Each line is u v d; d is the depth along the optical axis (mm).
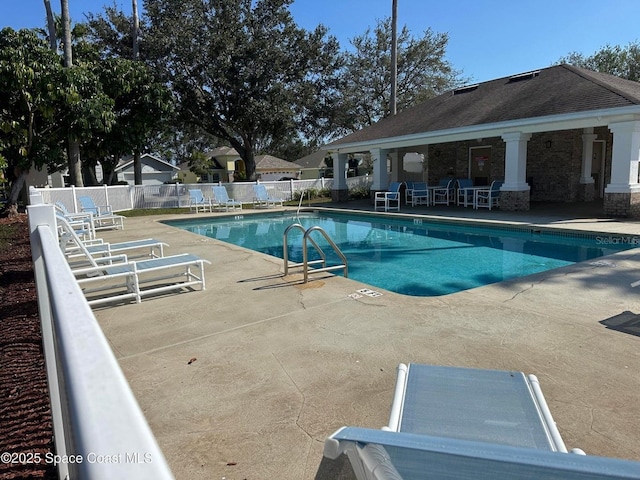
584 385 2930
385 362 3365
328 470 1167
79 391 580
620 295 4906
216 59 21422
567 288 5230
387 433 1126
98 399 561
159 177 37969
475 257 8656
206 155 47781
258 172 41406
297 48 23438
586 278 5652
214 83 22188
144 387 3080
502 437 1697
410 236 11422
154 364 3441
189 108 22406
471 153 18125
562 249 8953
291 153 62000
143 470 435
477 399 1992
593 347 3514
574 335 3770
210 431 2559
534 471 900
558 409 2654
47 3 16984
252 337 3943
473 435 1710
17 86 13328
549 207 13789
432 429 1748
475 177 18078
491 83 17531
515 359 3332
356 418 2645
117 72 17000
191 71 22078
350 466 1110
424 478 996
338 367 3309
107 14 23266
